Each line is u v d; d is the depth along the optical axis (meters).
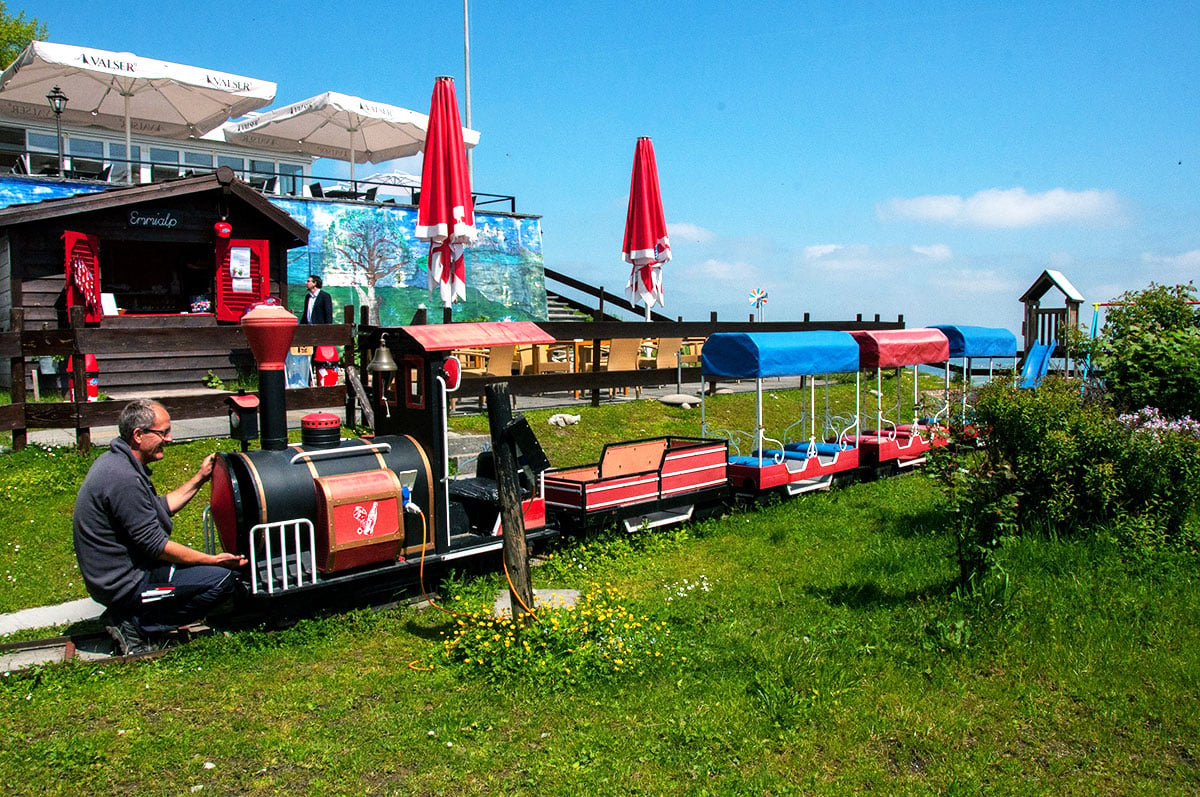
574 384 13.80
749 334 10.16
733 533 9.10
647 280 16.53
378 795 4.12
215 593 5.84
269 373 6.41
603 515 8.28
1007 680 5.30
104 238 12.73
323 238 18.30
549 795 4.11
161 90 17.94
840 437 12.13
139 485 5.62
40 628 6.21
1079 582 6.76
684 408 15.16
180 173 21.34
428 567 7.04
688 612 6.55
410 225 19.52
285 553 6.02
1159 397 10.84
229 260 13.53
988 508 6.38
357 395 11.48
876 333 11.99
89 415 9.29
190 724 4.78
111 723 4.80
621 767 4.33
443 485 7.01
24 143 19.16
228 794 4.14
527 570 5.85
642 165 16.30
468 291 20.55
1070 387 9.25
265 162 22.88
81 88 17.59
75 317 9.38
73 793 4.10
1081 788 4.20
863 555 8.00
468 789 4.17
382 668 5.58
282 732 4.68
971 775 4.29
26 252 12.34
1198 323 12.11
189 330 10.08
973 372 21.58
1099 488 7.73
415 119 20.00
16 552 7.38
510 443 5.85
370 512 6.29
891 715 4.88
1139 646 5.72
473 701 5.05
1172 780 4.28
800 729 4.71
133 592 5.64
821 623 6.23
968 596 6.38
